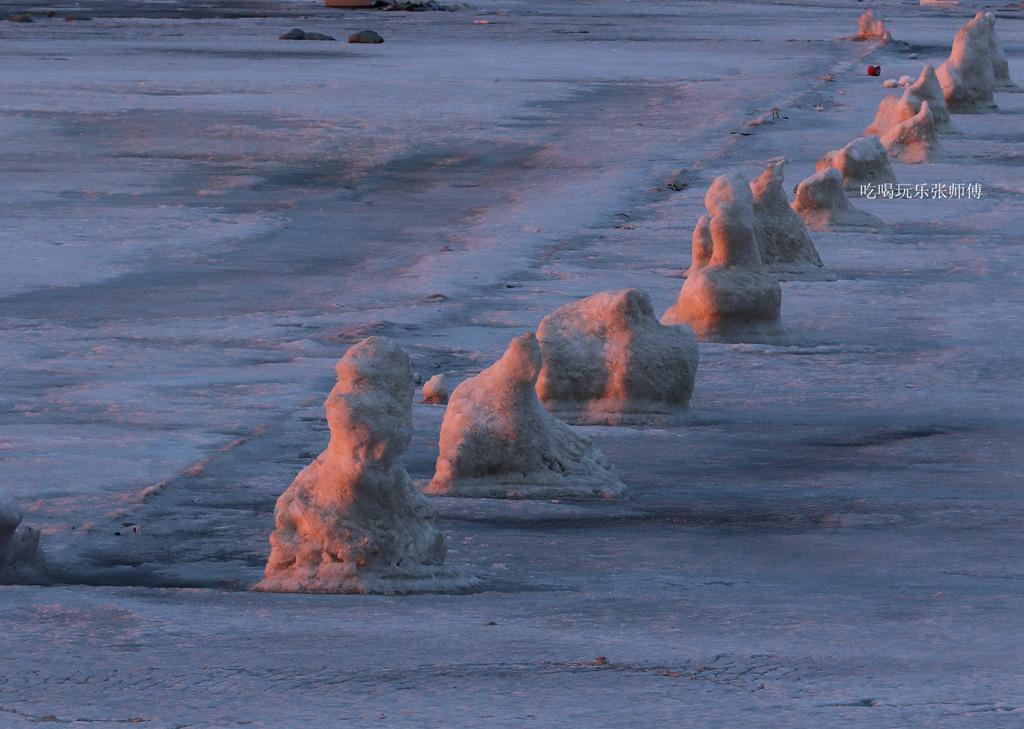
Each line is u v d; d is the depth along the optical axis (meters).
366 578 35.34
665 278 88.81
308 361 66.00
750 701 25.30
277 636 30.20
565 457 46.88
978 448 52.56
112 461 48.47
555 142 154.38
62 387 60.72
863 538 41.03
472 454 46.53
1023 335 73.94
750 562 38.66
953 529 41.91
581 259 95.12
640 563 38.59
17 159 138.62
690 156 145.25
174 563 38.25
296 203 119.12
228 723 24.17
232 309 79.56
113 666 27.75
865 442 53.66
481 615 32.34
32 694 25.95
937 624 31.38
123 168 134.50
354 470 35.50
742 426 56.22
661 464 50.44
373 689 26.17
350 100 187.38
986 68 184.00
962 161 141.75
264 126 162.25
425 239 103.81
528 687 26.28
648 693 25.86
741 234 72.50
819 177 107.31
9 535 36.84
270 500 44.69
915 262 94.88
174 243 100.88
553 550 39.88
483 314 78.06
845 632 30.59
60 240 100.94
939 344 71.56
